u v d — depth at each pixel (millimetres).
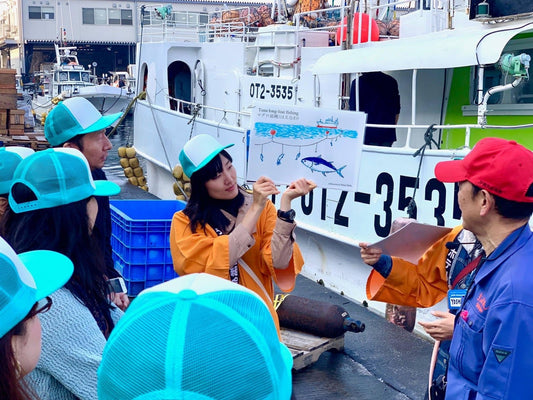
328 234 7891
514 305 2127
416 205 6648
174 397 1106
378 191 7125
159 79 12859
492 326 2172
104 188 2992
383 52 7254
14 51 50906
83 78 35031
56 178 2359
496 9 6812
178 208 6059
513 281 2162
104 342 2193
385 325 6371
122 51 49906
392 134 7828
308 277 8500
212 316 1188
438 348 2768
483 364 2246
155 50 12992
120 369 1172
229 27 12523
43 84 38562
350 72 7559
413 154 6625
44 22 46625
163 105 12812
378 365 5352
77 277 2301
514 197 2254
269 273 3254
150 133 13453
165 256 4996
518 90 6926
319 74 8336
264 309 1287
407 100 8359
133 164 14703
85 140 4094
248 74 11398
